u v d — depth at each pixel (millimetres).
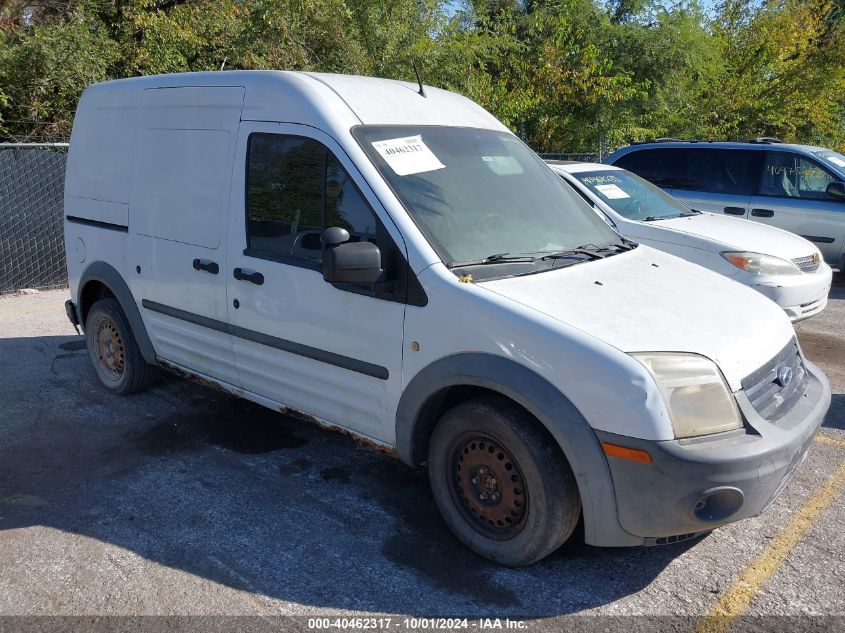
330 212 3711
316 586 3240
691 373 2922
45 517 3828
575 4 16578
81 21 12078
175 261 4590
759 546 3533
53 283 9734
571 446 2936
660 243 6879
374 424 3686
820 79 18969
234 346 4328
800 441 3064
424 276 3332
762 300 3725
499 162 4145
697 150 10094
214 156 4301
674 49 16203
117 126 5047
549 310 3125
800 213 9391
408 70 13586
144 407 5340
